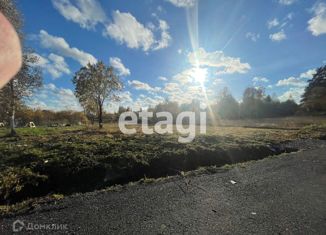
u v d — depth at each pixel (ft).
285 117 158.61
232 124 113.19
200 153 31.04
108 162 25.35
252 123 116.78
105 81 86.12
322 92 171.42
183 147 32.96
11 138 47.98
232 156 32.68
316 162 28.63
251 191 18.43
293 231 12.26
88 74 85.92
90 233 12.19
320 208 15.16
